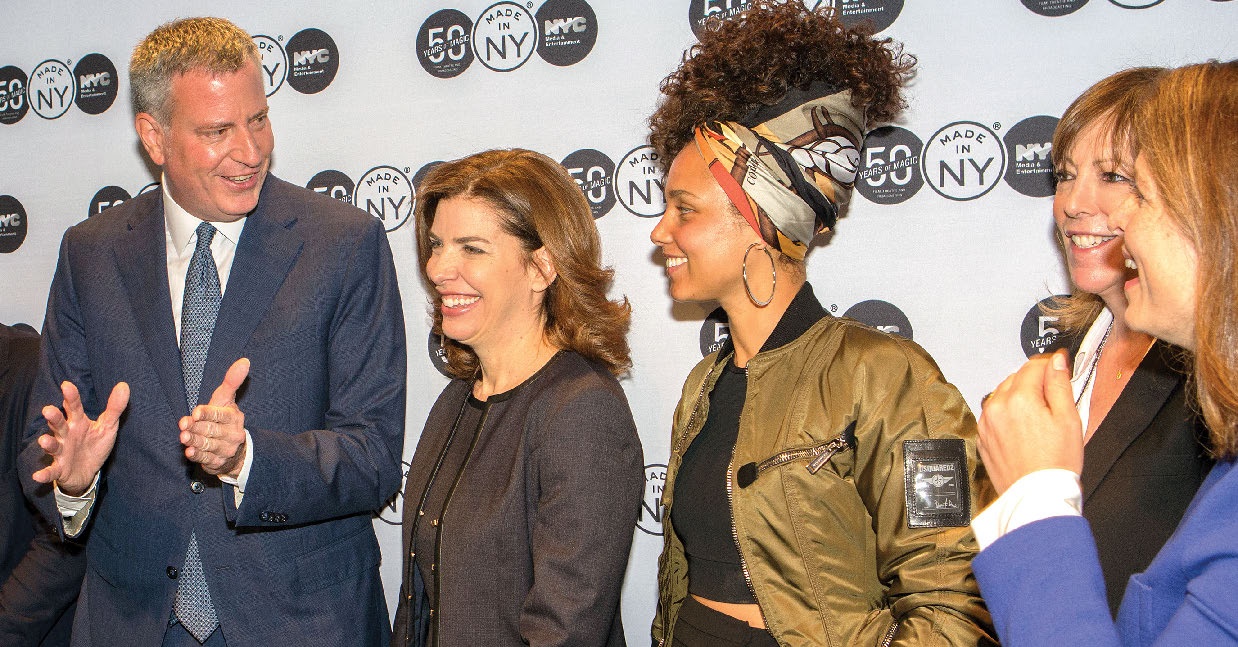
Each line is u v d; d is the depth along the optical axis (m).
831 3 1.86
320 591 1.67
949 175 1.83
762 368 1.38
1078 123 1.22
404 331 1.82
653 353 2.01
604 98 2.01
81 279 1.75
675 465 1.48
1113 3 1.74
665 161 1.57
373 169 2.13
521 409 1.51
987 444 0.87
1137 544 1.06
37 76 2.28
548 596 1.33
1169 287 0.77
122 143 2.24
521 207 1.52
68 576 1.90
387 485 1.71
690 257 1.41
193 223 1.74
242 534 1.63
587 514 1.37
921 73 1.83
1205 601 0.69
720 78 1.42
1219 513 0.74
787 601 1.28
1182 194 0.74
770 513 1.29
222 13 2.20
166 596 1.62
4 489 2.00
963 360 1.83
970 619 1.16
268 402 1.65
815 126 1.38
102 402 1.69
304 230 1.75
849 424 1.29
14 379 2.03
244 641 1.61
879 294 1.87
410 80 2.11
